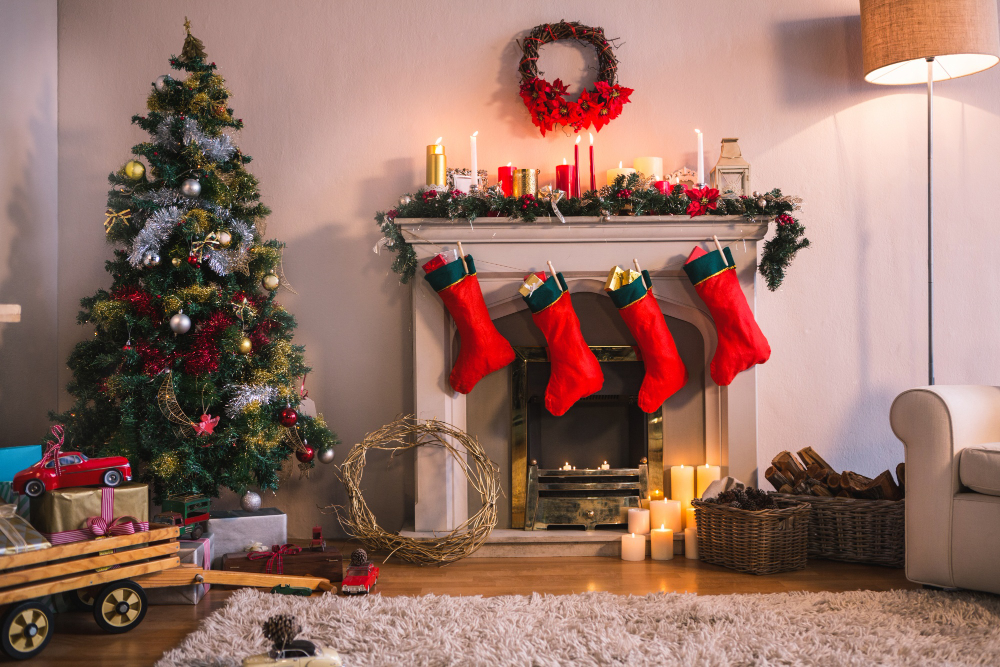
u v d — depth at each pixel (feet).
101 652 6.59
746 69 11.46
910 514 8.17
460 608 7.37
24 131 10.56
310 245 11.34
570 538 9.95
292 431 10.04
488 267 10.32
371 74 11.38
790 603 7.54
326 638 6.60
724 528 9.26
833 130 11.44
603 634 6.64
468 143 11.38
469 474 10.59
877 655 6.22
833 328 11.44
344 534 11.16
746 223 10.30
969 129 11.47
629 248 10.36
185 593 7.89
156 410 9.09
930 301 10.80
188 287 9.36
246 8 11.37
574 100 11.41
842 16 11.46
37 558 6.54
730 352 9.97
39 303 10.84
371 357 11.30
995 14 10.36
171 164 9.44
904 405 8.25
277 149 11.35
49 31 11.16
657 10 11.44
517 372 10.54
